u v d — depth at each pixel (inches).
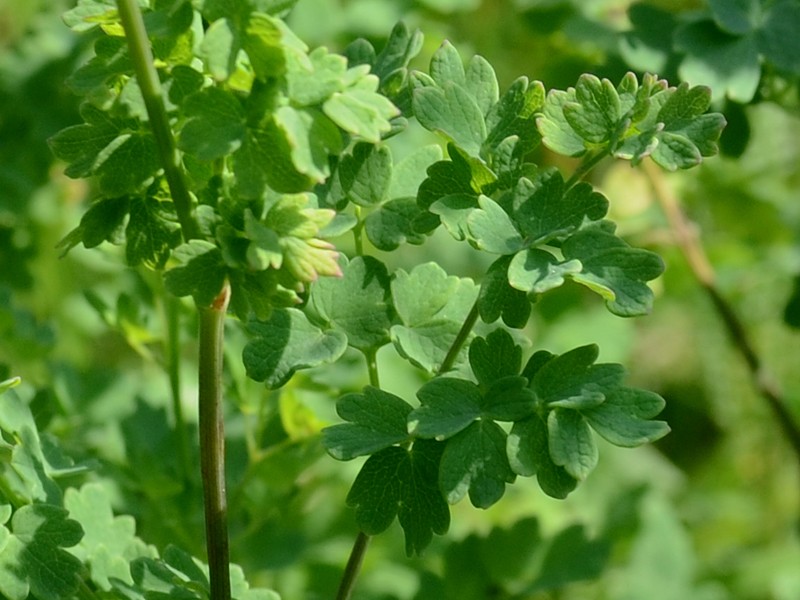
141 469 30.9
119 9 21.6
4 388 23.6
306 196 21.9
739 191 46.3
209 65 21.2
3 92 40.3
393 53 25.4
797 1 31.5
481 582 33.6
